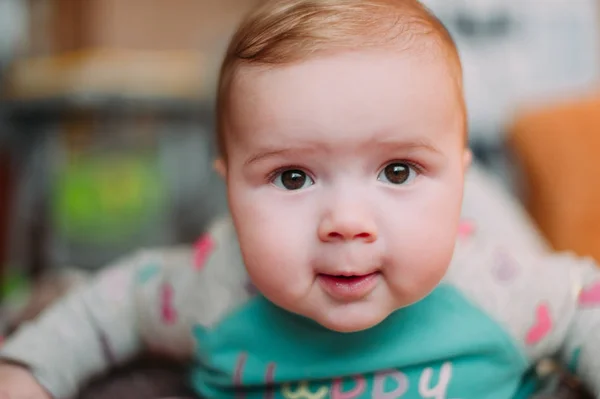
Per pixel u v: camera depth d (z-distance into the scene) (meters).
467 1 1.44
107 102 1.50
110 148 1.62
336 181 0.51
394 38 0.51
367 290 0.52
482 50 1.45
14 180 1.72
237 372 0.62
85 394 0.72
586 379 0.62
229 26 1.89
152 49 2.02
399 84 0.50
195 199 1.69
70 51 1.87
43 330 0.69
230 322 0.63
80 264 1.63
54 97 1.50
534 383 0.66
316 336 0.60
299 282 0.52
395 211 0.51
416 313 0.60
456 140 0.54
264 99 0.51
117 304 0.72
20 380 0.65
